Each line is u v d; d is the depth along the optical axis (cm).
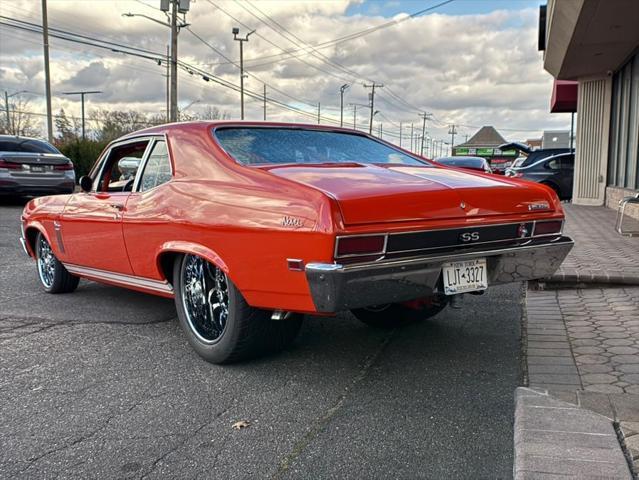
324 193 291
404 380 345
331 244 278
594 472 228
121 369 369
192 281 383
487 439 272
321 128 442
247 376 354
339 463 253
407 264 297
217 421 295
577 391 310
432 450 263
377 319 450
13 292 595
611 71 1498
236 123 408
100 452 266
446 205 319
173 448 269
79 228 491
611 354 371
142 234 405
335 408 308
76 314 502
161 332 448
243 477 244
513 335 429
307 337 430
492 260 340
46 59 2802
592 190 1611
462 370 360
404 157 441
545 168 1797
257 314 345
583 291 547
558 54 1368
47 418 301
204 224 345
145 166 431
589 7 960
